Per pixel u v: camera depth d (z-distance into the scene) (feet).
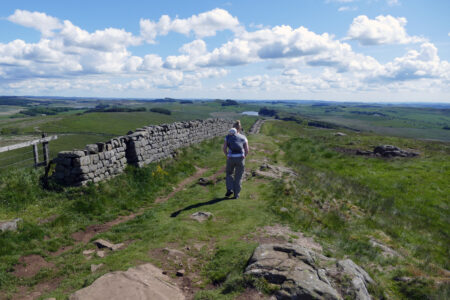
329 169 66.95
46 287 17.78
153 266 18.20
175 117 512.63
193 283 16.53
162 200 36.55
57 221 27.14
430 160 75.82
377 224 34.12
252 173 42.88
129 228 26.58
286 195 33.37
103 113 483.51
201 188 38.37
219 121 104.78
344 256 20.68
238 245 20.38
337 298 13.17
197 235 22.99
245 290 14.37
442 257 29.78
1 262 19.93
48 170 35.55
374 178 60.34
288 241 21.71
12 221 24.52
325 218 29.89
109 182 38.04
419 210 45.37
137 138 46.14
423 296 17.16
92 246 22.98
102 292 14.57
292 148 84.84
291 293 13.42
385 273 20.21
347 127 608.60
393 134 545.44
